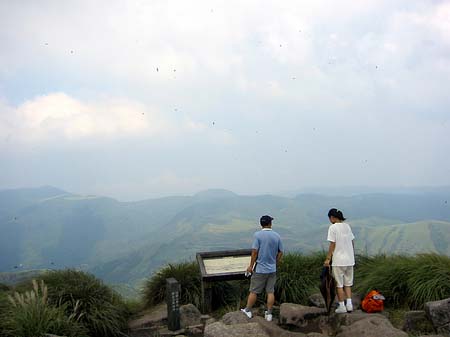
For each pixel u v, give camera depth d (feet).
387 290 24.47
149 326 25.90
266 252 22.18
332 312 22.09
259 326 18.37
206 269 28.02
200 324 25.30
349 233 21.95
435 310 18.86
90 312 23.86
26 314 20.12
